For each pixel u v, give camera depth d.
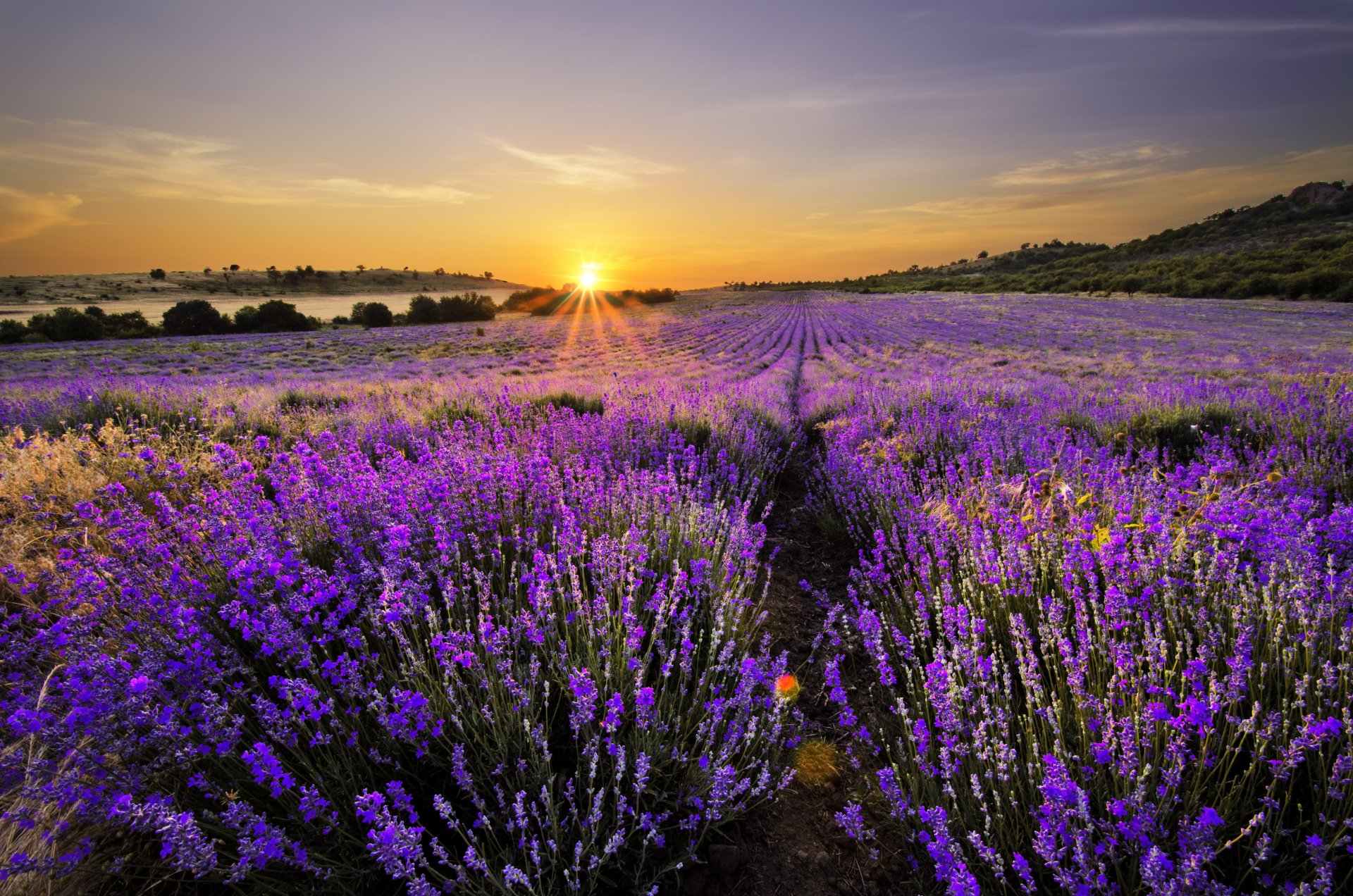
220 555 2.72
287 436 6.94
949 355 30.36
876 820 2.29
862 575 3.93
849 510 5.14
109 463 4.46
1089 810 1.97
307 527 3.23
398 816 1.85
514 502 3.77
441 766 2.08
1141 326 42.44
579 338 52.12
